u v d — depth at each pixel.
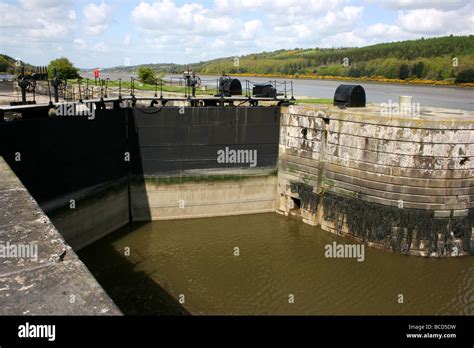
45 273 5.22
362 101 22.91
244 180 23.44
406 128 18.47
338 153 20.83
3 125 14.93
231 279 16.67
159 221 22.36
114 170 20.56
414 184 18.81
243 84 50.41
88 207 19.22
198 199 22.88
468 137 18.25
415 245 19.16
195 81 23.92
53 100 24.11
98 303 4.69
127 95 27.95
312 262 18.30
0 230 6.34
